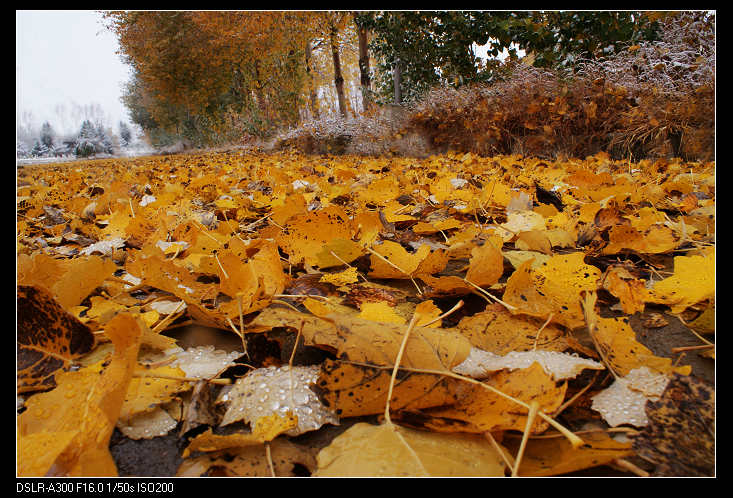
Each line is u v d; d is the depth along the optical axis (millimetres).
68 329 686
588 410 606
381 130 8805
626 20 6852
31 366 673
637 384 622
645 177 3295
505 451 503
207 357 748
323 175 4492
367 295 1006
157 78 19266
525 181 3062
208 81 19438
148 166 8133
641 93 4844
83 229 1909
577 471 524
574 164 4566
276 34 14555
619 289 944
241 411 605
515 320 836
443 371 578
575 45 7238
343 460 511
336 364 602
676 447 520
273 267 996
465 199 2215
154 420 617
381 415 595
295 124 15008
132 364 534
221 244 1403
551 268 949
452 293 1062
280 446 562
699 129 4309
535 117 6062
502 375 604
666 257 1401
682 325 914
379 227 1417
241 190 3463
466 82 9070
